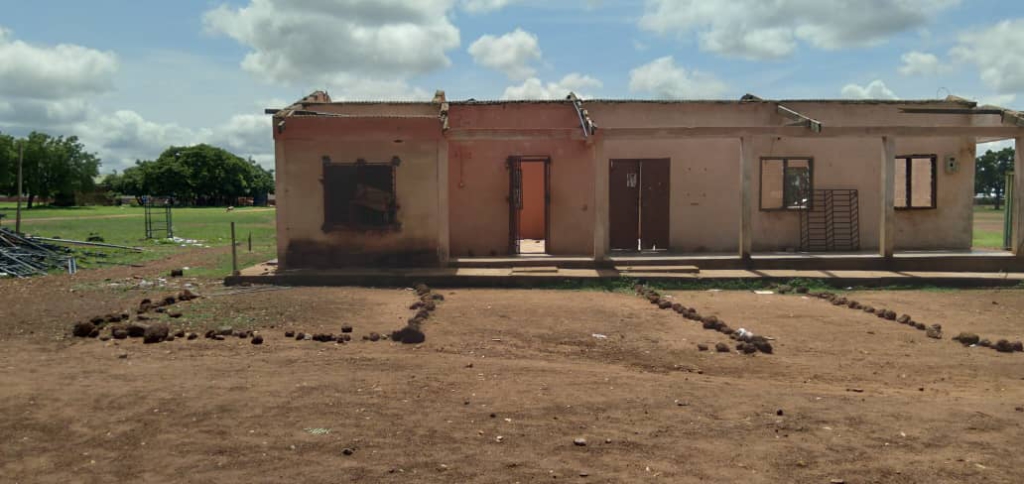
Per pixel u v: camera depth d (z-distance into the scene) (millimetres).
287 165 15383
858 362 8203
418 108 18031
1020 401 6410
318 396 6234
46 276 16312
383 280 14445
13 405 5906
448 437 5227
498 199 17625
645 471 4621
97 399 6082
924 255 16344
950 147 18453
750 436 5312
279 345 8633
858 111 18250
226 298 12281
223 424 5453
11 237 18875
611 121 17922
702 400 6277
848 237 18312
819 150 18188
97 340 8812
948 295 13602
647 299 12781
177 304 11578
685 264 15820
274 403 6004
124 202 114062
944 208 18531
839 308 12086
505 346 8828
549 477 4508
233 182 117500
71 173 89375
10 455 4828
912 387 7055
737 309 11906
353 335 9328
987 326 10531
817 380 7332
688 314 10914
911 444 5156
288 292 13180
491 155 17594
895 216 18469
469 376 7086
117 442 5074
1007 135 15844
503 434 5309
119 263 19078
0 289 13906
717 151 18172
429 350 8492
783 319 10984
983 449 5051
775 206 18266
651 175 18125
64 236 28266
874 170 18328
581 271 15180
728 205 18188
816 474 4578
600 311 11500
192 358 7836
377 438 5188
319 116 15406
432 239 15523
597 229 15594
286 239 15461
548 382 6883
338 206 15461
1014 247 16156
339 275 14453
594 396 6367
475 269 15336
